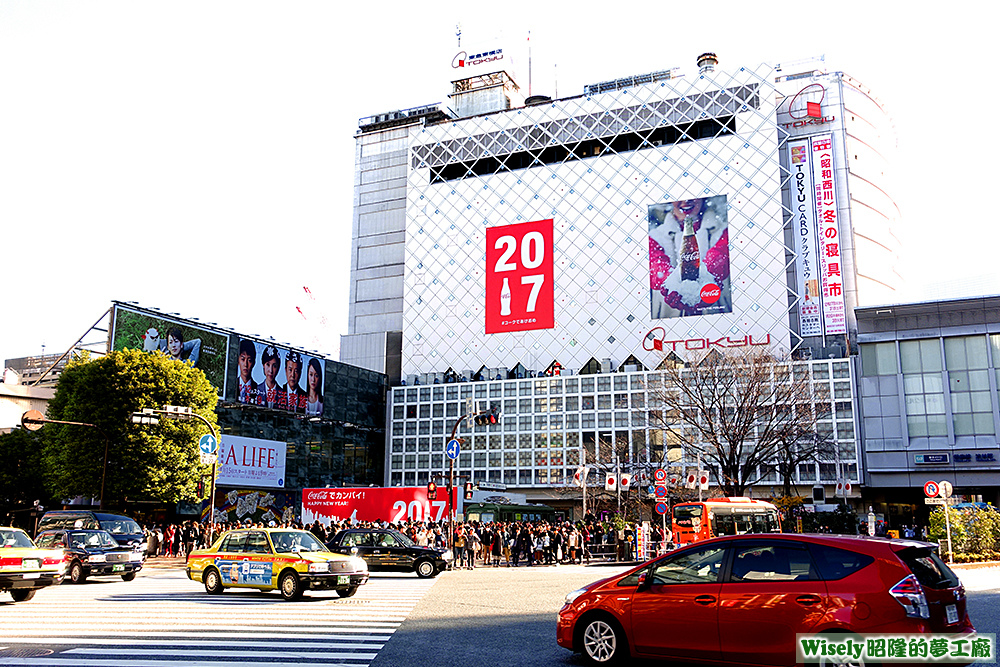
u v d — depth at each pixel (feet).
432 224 329.31
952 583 29.19
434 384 304.30
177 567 110.22
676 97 302.25
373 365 328.90
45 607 55.62
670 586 31.73
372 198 353.31
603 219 300.61
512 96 357.61
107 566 82.74
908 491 224.33
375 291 341.00
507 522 148.15
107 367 142.92
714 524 116.98
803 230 276.00
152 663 33.78
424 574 90.27
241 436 216.33
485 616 50.08
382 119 364.17
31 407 231.30
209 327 217.77
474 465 286.25
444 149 335.47
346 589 62.95
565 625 34.01
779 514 124.26
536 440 279.08
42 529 108.17
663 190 294.46
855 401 237.45
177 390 145.69
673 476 177.88
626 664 32.27
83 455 139.23
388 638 41.04
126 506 178.40
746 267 277.64
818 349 262.06
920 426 202.69
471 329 310.45
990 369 199.41
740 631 29.63
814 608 28.37
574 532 121.39
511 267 309.63
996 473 193.57
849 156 280.72
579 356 291.17
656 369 266.77
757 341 268.62
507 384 288.30
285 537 65.05
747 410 149.89
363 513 141.59
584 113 314.76
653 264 288.92
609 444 255.70
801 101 289.74
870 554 28.60
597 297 293.84
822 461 224.12
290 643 39.37
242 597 63.46
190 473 144.36
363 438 289.74
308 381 254.88
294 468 245.04
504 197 318.65
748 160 286.46
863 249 274.77
